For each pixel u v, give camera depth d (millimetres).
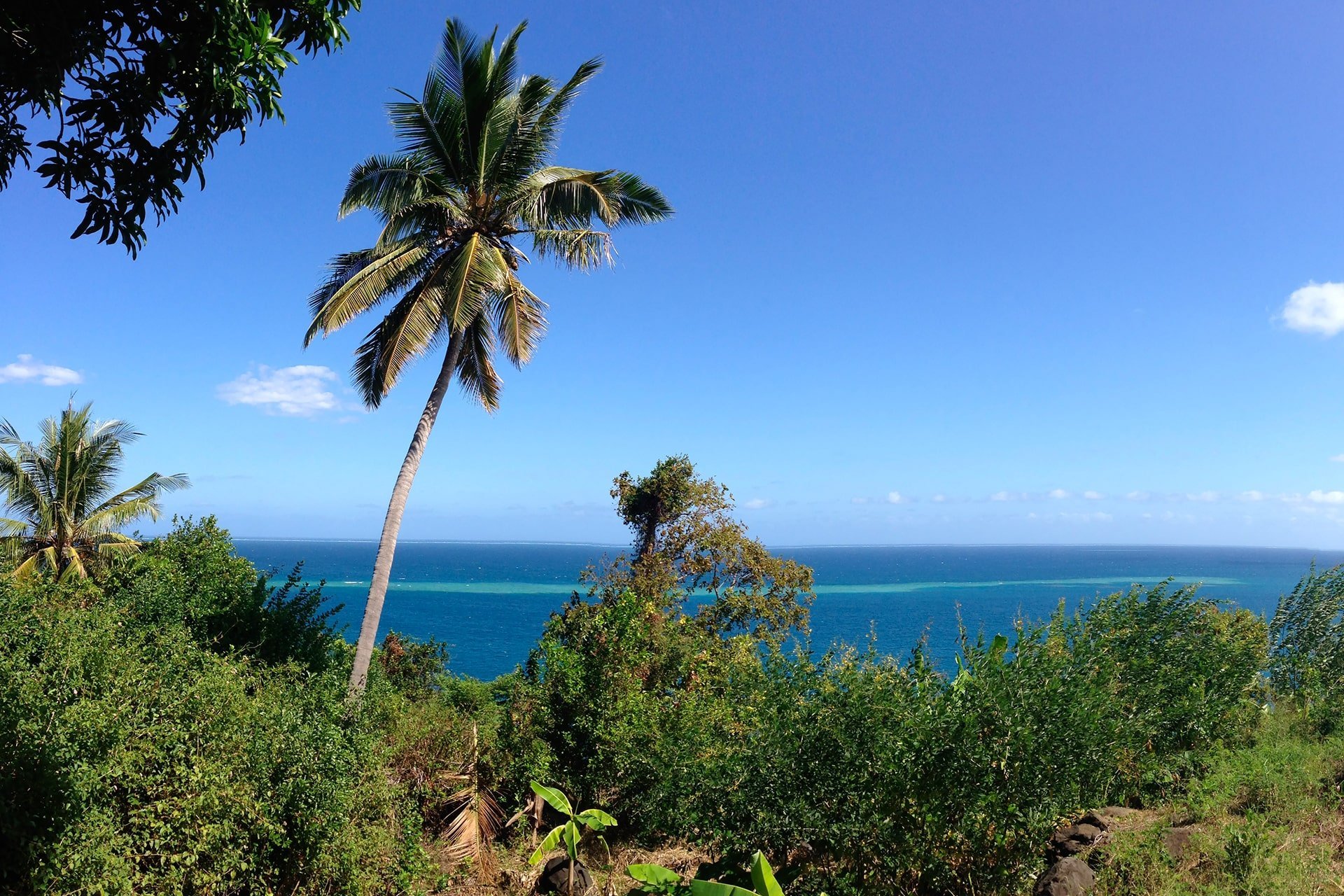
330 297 14328
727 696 10531
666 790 9305
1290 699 10812
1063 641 7496
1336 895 5059
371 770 8953
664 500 23922
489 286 14008
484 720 12594
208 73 4469
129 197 4566
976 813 6020
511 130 14812
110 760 6098
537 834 11375
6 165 4512
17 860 5363
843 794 6441
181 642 8688
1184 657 8641
